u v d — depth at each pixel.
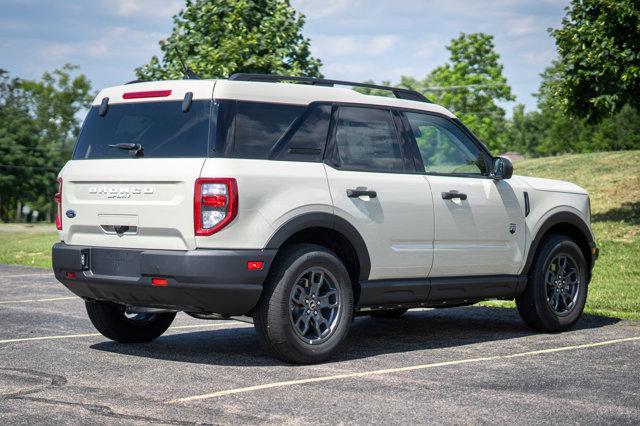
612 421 5.23
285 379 6.44
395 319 10.23
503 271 8.71
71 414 5.30
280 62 18.39
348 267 7.68
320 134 7.40
